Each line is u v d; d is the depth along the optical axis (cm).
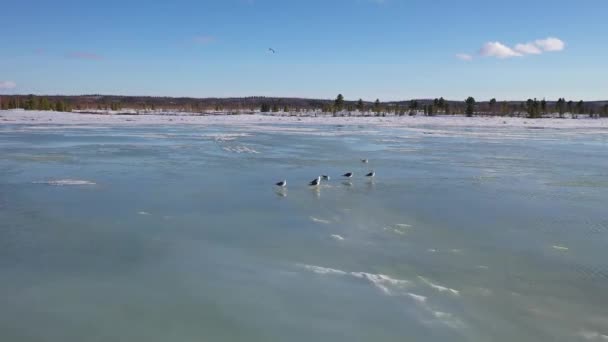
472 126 7519
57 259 1153
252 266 1124
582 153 3578
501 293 990
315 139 4609
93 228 1409
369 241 1326
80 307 909
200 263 1141
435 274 1089
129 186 2058
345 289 998
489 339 808
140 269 1098
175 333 822
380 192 2020
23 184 2064
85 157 2988
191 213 1611
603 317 890
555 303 946
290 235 1370
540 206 1777
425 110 12569
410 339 806
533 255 1226
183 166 2669
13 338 799
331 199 1867
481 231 1435
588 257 1216
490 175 2491
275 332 827
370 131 5984
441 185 2194
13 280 1027
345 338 809
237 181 2231
